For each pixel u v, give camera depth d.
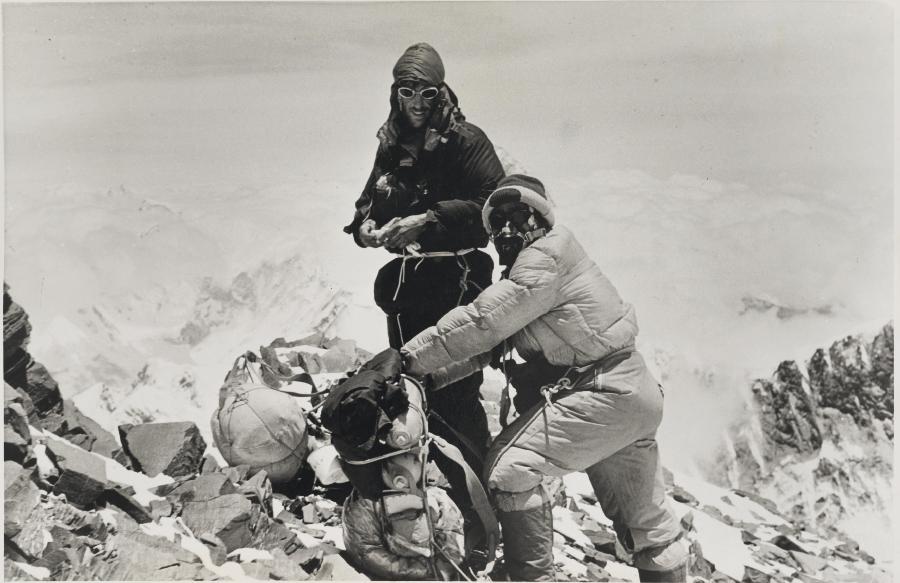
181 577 4.14
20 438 4.46
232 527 4.39
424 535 4.33
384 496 4.32
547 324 4.43
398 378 4.35
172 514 4.49
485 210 4.53
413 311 5.16
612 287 4.46
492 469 4.41
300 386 5.48
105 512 4.40
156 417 6.54
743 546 5.94
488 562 4.41
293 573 4.24
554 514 5.43
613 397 4.36
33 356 6.62
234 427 4.75
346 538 4.42
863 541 6.93
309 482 4.93
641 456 4.51
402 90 5.12
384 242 5.13
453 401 4.88
